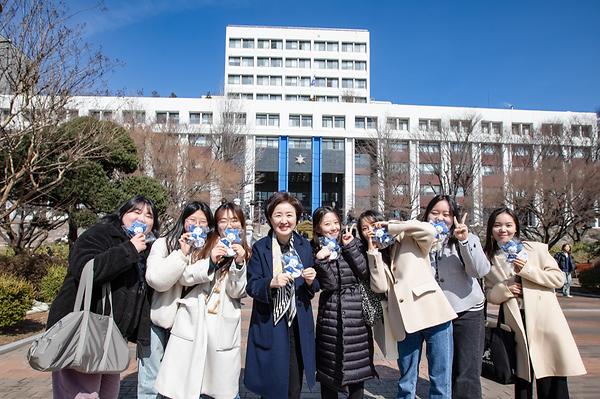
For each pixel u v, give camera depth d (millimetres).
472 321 3473
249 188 42375
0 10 7926
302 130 50719
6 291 6887
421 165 34469
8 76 8508
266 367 3115
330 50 61844
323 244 3447
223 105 38656
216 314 3211
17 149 9258
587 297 14812
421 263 3527
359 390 3350
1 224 10781
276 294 3166
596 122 27328
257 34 60812
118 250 2729
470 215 27312
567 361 3305
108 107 22922
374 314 3533
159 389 3008
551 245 23406
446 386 3311
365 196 42375
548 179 22516
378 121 47906
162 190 14891
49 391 4453
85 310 2627
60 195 11461
